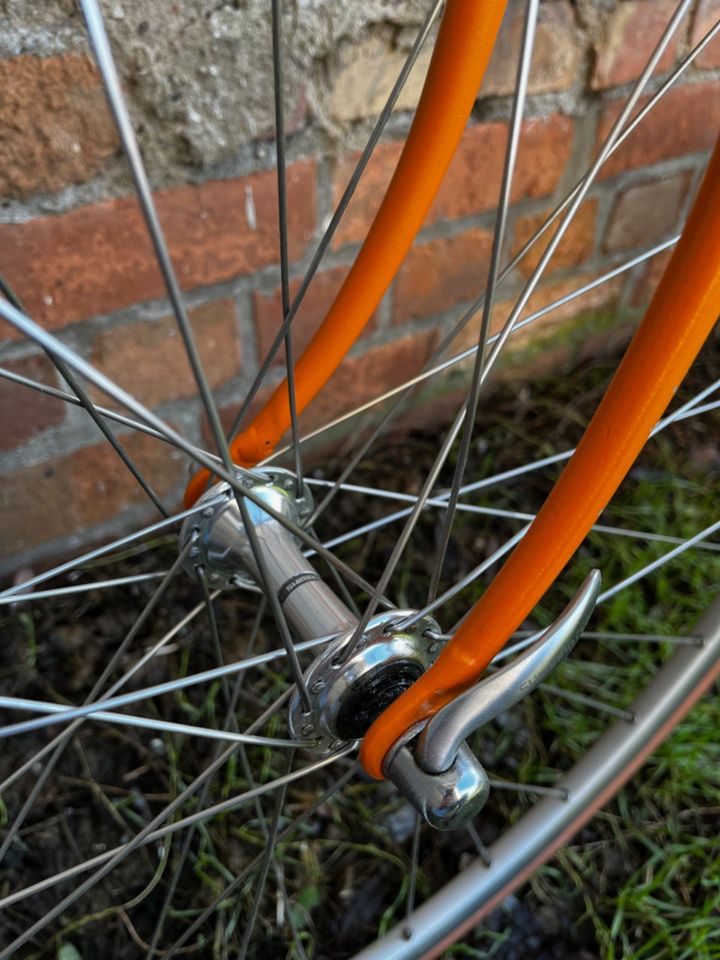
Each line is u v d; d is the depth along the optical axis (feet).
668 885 1.30
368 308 0.78
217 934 1.19
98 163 1.14
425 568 1.61
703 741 1.42
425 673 0.66
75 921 1.19
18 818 0.89
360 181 1.38
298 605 0.74
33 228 1.15
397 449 1.82
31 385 0.77
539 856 1.14
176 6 1.07
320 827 1.31
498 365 1.90
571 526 0.59
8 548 1.45
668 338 0.52
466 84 0.66
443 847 1.30
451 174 1.46
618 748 1.20
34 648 1.42
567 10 1.36
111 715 0.64
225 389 1.50
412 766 0.65
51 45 1.02
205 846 1.27
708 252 0.49
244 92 1.18
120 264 1.24
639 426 0.55
